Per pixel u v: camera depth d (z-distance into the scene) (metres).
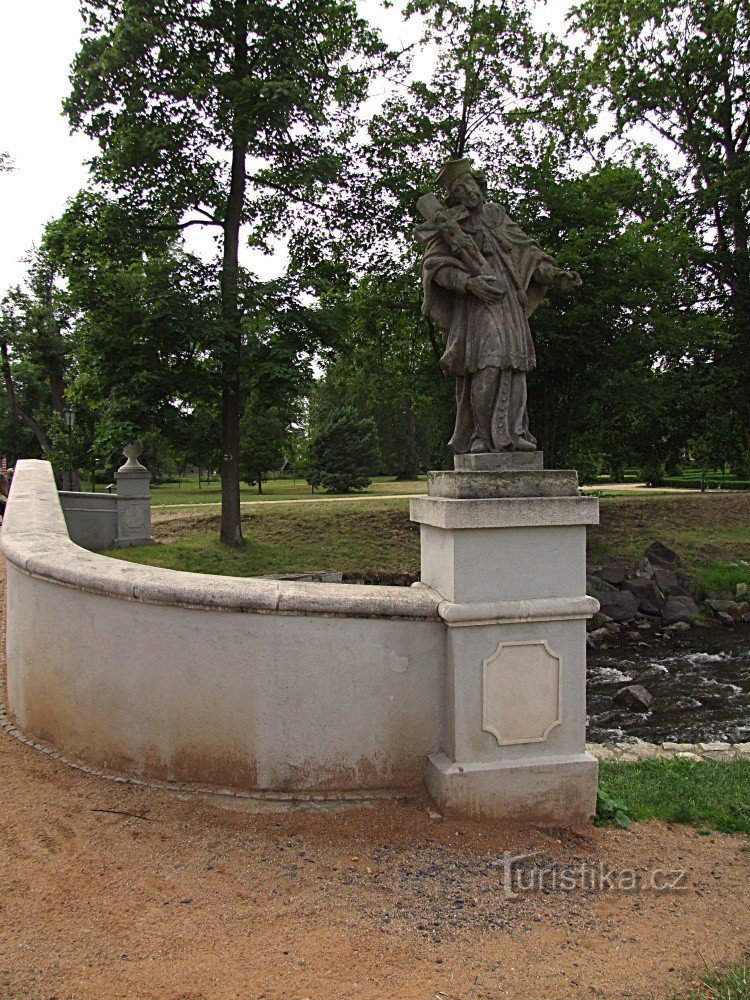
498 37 20.20
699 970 3.02
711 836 4.43
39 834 3.77
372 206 19.89
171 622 4.30
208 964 2.84
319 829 3.96
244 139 16.84
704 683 13.09
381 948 3.04
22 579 5.26
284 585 4.43
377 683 4.32
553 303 20.36
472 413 4.82
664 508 25.78
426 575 4.71
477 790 4.19
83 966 2.78
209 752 4.29
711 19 25.03
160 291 16.89
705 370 25.84
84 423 35.22
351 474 43.06
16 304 37.12
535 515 4.29
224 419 18.95
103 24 17.52
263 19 16.69
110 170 17.19
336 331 18.11
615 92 25.64
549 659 4.38
